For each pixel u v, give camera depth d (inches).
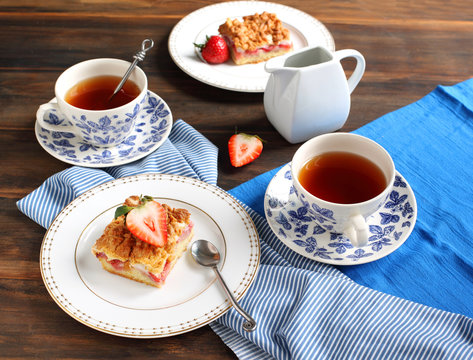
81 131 27.6
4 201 26.7
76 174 26.5
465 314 22.9
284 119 28.4
